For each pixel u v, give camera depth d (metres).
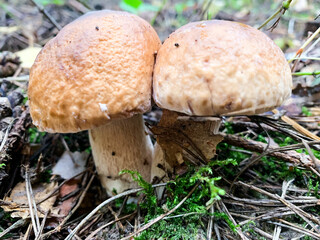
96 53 0.12
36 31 0.31
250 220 0.13
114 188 0.16
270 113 0.20
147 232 0.13
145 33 0.13
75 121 0.12
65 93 0.11
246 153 0.18
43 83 0.12
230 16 0.37
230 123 0.19
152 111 0.23
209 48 0.10
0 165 0.14
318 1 0.28
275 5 0.34
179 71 0.11
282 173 0.15
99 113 0.11
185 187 0.14
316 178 0.15
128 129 0.15
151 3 0.44
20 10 0.38
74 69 0.12
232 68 0.10
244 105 0.10
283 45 0.27
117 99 0.12
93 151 0.16
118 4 0.41
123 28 0.12
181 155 0.14
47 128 0.12
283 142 0.19
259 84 0.10
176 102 0.11
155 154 0.16
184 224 0.13
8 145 0.16
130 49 0.12
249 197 0.15
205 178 0.12
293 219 0.13
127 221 0.14
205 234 0.12
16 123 0.17
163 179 0.15
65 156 0.19
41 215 0.15
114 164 0.16
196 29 0.11
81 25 0.12
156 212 0.13
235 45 0.10
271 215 0.13
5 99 0.17
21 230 0.14
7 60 0.23
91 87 0.11
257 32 0.11
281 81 0.11
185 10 0.41
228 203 0.14
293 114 0.21
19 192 0.16
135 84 0.12
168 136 0.14
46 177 0.17
